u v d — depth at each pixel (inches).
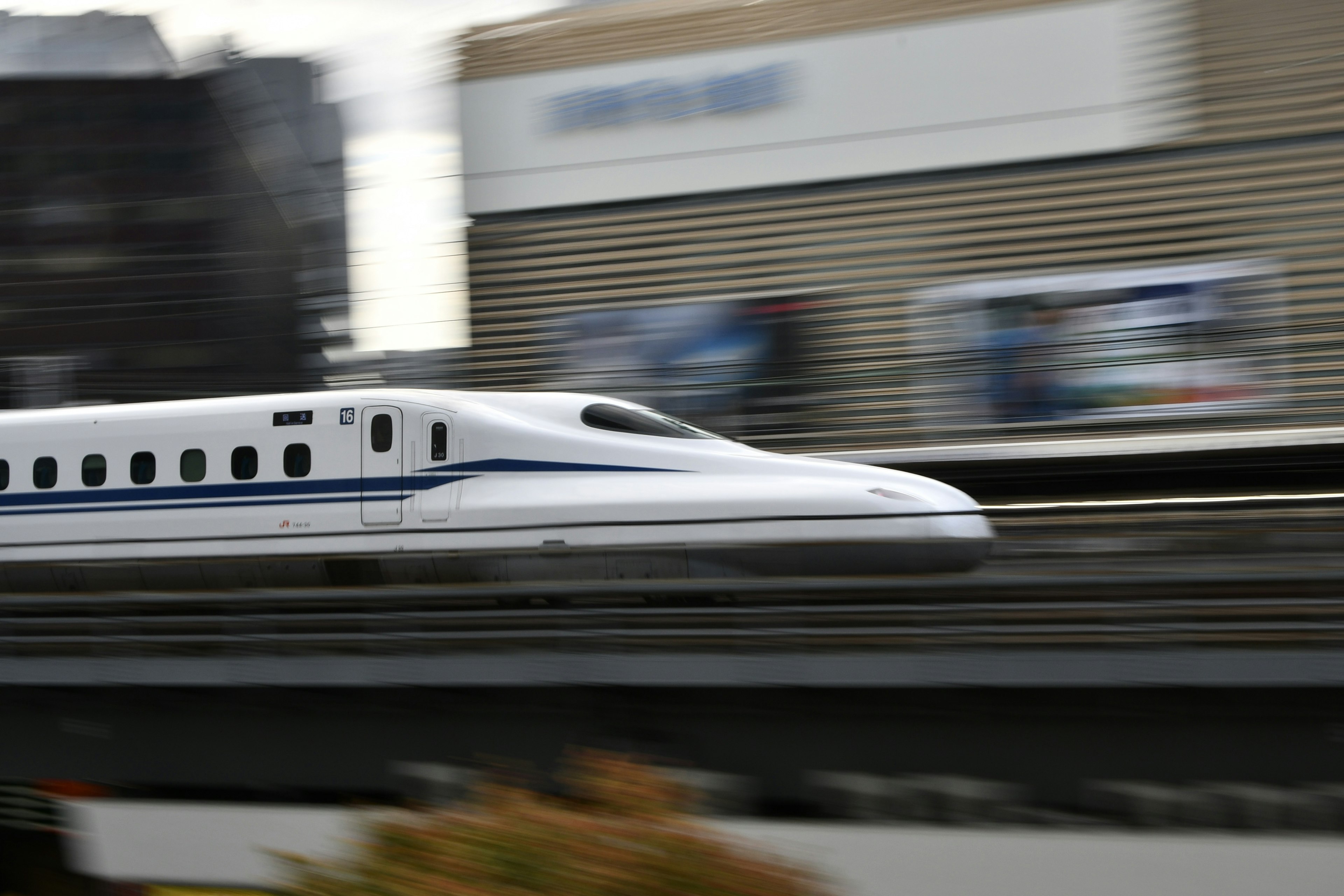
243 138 1002.7
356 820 285.7
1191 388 1076.5
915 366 1141.7
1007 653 364.8
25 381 1056.2
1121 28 1149.1
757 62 1213.7
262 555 522.9
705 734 400.5
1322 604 358.6
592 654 398.6
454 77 1284.4
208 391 972.6
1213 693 352.2
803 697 386.9
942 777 380.5
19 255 1082.7
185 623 447.5
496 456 526.6
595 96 1240.2
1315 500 569.6
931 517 463.2
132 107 1076.5
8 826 545.0
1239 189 1109.1
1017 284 1141.1
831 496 469.7
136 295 998.4
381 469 540.7
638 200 1221.7
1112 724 365.1
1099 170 1144.8
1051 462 1076.5
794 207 1193.4
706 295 1204.5
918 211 1175.0
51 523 588.7
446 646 422.6
